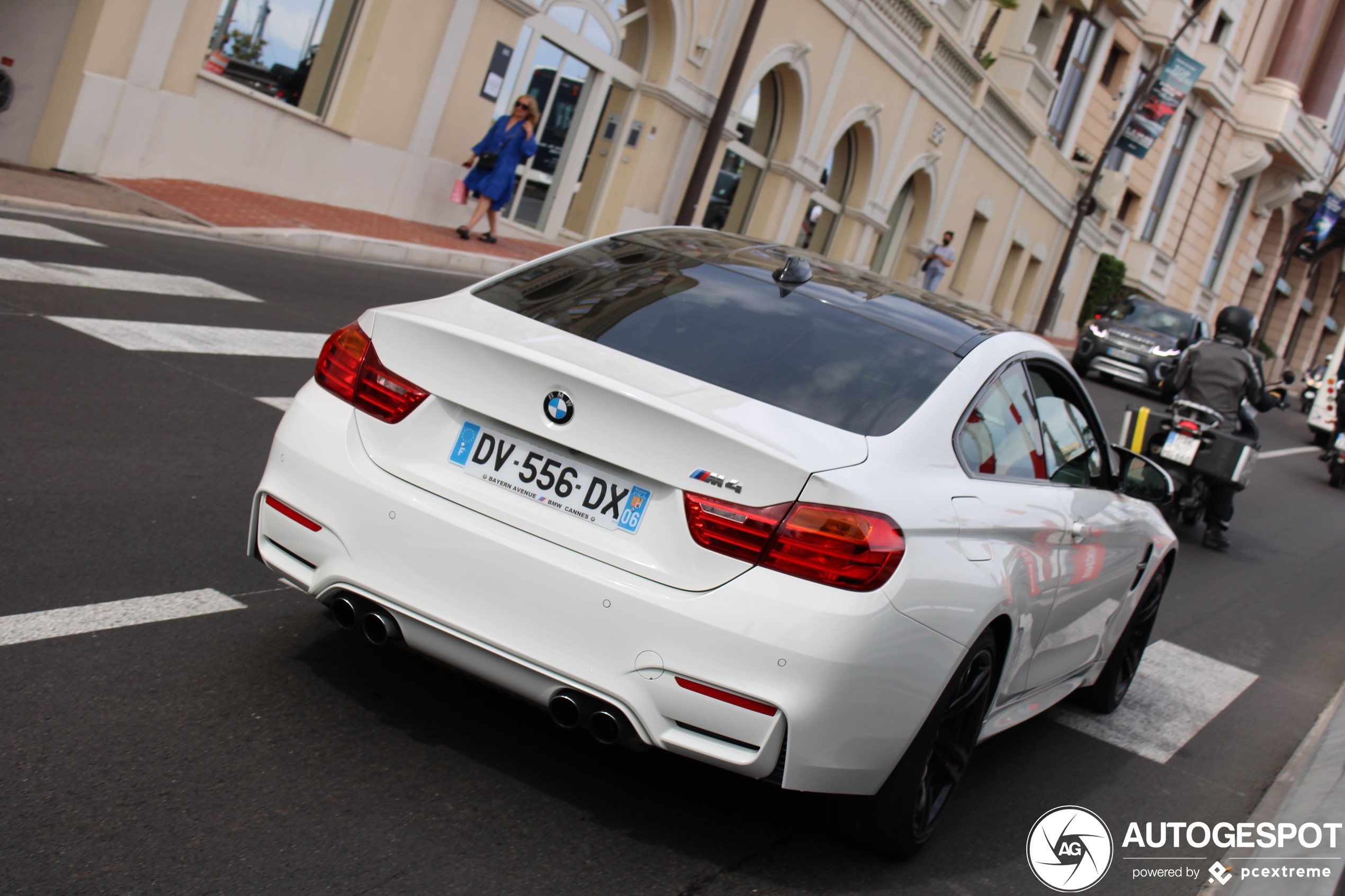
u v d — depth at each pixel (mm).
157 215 10922
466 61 15820
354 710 3516
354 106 14492
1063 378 4312
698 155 20422
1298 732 5828
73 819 2695
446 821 3041
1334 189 52844
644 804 3375
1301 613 8875
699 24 19062
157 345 7156
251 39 13172
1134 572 4926
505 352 3027
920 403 3336
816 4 21422
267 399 6777
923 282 27141
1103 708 5398
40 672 3322
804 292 3750
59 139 11398
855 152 25609
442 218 16438
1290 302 58844
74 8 11180
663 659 2840
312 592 3240
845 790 3035
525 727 3662
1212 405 10047
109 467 5113
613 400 2910
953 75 27078
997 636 3514
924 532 3043
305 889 2627
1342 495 18047
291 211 13258
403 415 3168
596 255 3965
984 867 3561
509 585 2963
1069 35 33062
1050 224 36125
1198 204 44938
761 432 2939
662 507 2910
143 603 3920
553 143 18141
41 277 7883
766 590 2816
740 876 3123
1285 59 44812
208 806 2867
